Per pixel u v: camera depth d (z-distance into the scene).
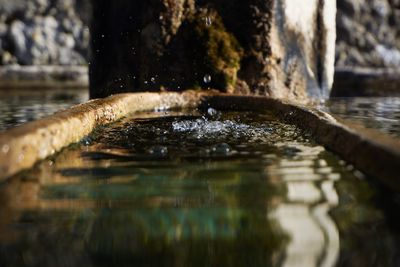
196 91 5.38
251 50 5.51
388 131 3.57
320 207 1.74
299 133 3.38
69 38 13.20
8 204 1.81
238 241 1.47
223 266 1.33
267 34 5.47
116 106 4.17
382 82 9.31
